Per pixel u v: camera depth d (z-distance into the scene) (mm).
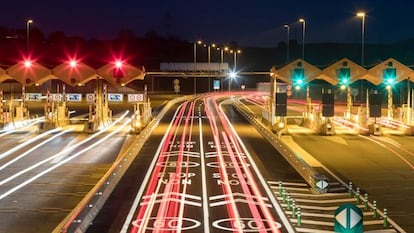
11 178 30781
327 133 51500
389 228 21875
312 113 57719
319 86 112938
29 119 63469
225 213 23828
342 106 89562
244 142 45906
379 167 35188
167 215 23375
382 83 58969
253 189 28625
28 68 52531
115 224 21938
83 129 53719
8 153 39688
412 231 21484
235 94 121500
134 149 38812
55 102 66875
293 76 53312
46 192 27328
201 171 33375
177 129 55219
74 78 52969
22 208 24094
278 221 22641
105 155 38812
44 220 22172
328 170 34125
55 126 54906
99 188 25969
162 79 137500
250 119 62969
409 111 55344
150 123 55406
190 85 139125
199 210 24281
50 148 42156
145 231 20984
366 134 51969
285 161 36875
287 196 25734
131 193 27438
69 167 34188
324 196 27406
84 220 21297
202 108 83812
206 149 42031
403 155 40000
